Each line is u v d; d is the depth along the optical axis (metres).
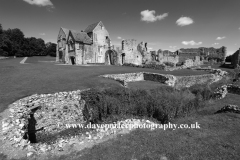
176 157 5.84
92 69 27.06
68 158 6.11
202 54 65.75
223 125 8.42
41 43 89.31
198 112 11.41
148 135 7.82
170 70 31.94
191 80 22.73
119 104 11.98
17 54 67.38
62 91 13.11
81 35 40.56
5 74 18.92
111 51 44.03
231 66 42.81
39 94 12.01
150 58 55.28
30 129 10.21
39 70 23.19
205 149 6.27
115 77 21.41
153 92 13.47
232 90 15.89
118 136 7.94
